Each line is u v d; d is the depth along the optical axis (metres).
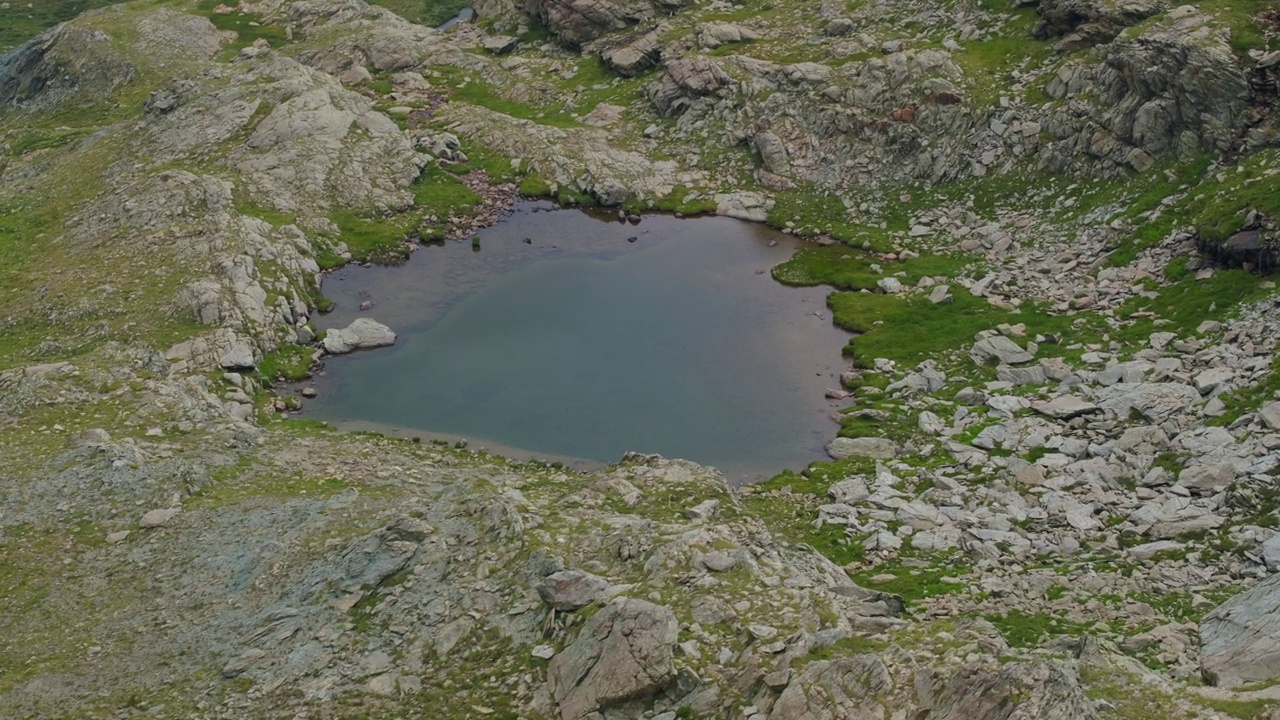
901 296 73.75
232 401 61.78
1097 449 49.38
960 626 30.84
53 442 50.84
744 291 78.06
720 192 92.00
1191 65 71.75
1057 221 75.81
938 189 85.31
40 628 38.25
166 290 71.06
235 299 70.75
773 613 32.06
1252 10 75.06
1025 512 45.50
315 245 83.19
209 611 38.00
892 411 59.34
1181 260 64.69
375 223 88.00
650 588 33.72
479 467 54.00
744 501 51.06
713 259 83.19
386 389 66.19
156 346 65.94
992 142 84.12
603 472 48.50
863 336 69.56
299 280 77.06
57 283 73.69
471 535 38.06
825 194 88.88
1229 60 70.81
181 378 61.16
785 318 73.81
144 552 42.16
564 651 31.89
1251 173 66.31
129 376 58.97
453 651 33.75
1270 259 59.38
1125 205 72.44
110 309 69.50
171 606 38.62
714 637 31.30
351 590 36.84
